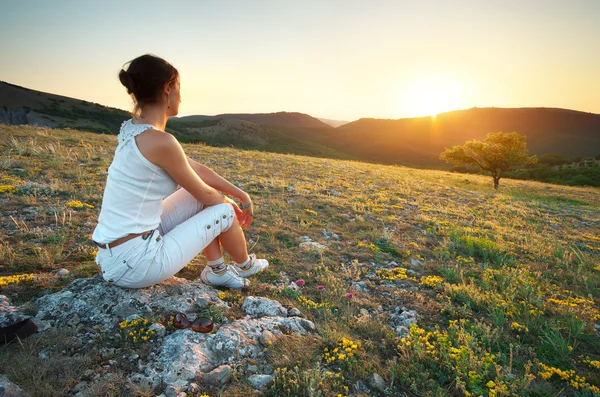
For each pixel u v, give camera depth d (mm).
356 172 14961
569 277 4766
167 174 2426
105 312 2623
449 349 2633
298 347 2529
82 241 4102
